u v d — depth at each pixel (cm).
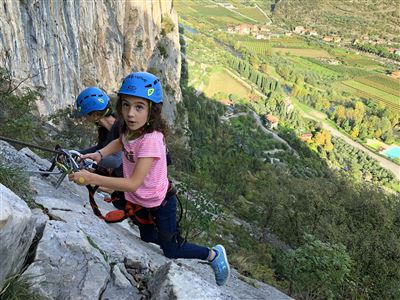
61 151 309
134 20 6519
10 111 1191
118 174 412
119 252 368
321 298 1070
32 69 3319
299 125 14438
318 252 971
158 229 352
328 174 9444
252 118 12925
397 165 13312
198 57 17688
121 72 6353
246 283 688
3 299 244
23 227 245
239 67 17438
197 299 294
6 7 2920
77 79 4441
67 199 486
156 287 313
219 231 1980
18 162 563
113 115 466
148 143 304
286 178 5347
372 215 2427
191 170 4306
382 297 1655
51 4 3775
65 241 309
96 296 298
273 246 2614
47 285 283
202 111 10075
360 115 16000
